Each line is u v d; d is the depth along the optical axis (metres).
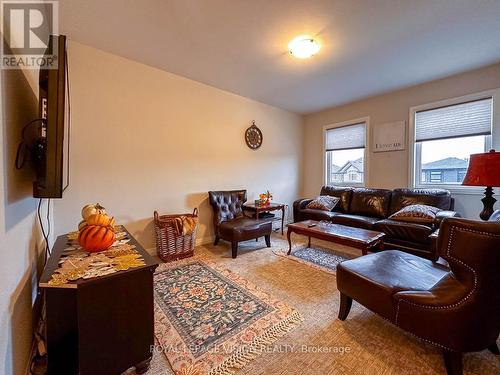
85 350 1.02
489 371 1.21
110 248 1.41
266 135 4.39
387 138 3.82
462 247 1.05
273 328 1.55
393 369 1.22
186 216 2.95
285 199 4.80
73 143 2.40
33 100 1.43
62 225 2.34
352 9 1.89
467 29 2.15
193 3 1.82
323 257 2.87
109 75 2.59
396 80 3.31
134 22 2.06
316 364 1.26
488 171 1.73
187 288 2.08
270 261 2.75
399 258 1.74
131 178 2.78
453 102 3.14
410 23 2.07
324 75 3.16
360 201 3.68
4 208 0.88
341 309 1.65
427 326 1.18
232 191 3.68
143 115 2.85
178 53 2.60
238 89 3.66
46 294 1.14
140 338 1.16
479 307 1.05
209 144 3.53
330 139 4.70
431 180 3.42
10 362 0.91
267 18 2.00
